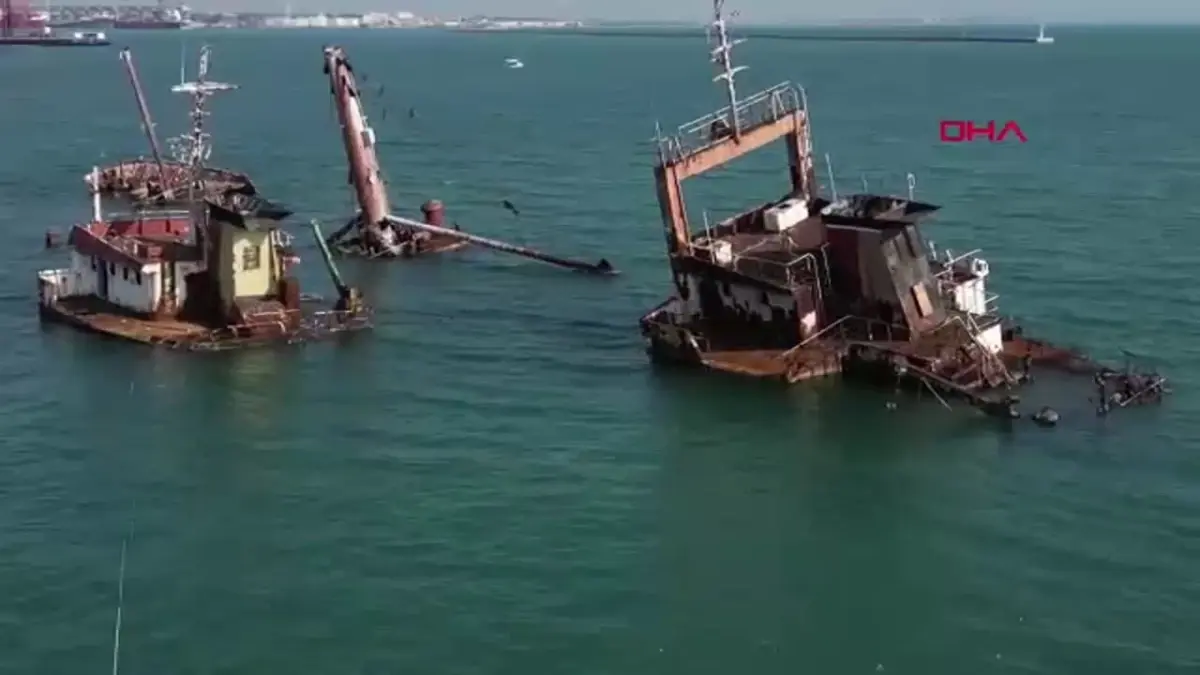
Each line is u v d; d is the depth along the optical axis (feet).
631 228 302.66
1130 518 133.90
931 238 274.16
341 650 111.24
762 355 181.57
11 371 185.26
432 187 373.40
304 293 232.94
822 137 489.67
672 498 142.41
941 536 131.85
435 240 277.03
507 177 392.88
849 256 177.17
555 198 349.82
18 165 431.43
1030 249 260.62
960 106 628.28
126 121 594.65
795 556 128.57
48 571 125.08
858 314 179.11
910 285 174.91
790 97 209.77
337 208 339.16
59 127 565.53
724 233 199.21
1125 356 186.19
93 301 216.13
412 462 153.07
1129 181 354.54
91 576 124.26
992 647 111.55
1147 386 164.96
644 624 115.85
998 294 222.48
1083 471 145.07
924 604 118.93
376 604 118.83
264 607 118.42
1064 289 225.76
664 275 250.57
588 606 118.73
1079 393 165.99
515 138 512.22
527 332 209.46
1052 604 118.11
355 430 163.73
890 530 133.49
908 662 109.70
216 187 310.04
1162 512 134.82
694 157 190.19
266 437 161.07
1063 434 154.51
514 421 166.81
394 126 565.12
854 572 125.08
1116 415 159.94
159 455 155.22
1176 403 164.76
